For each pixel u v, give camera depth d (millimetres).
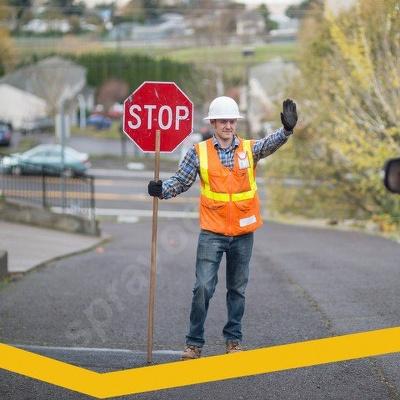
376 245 16891
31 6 75250
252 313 8609
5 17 78938
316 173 26688
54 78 73812
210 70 70188
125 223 31625
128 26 92312
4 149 61000
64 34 89375
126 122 6621
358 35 20375
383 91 20188
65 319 8430
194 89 69750
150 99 6613
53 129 72000
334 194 27281
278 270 12141
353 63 20359
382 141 21328
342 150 22141
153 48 88125
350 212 27375
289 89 26781
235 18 80062
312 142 26141
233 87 70062
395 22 18688
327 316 8344
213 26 79562
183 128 6641
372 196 25281
